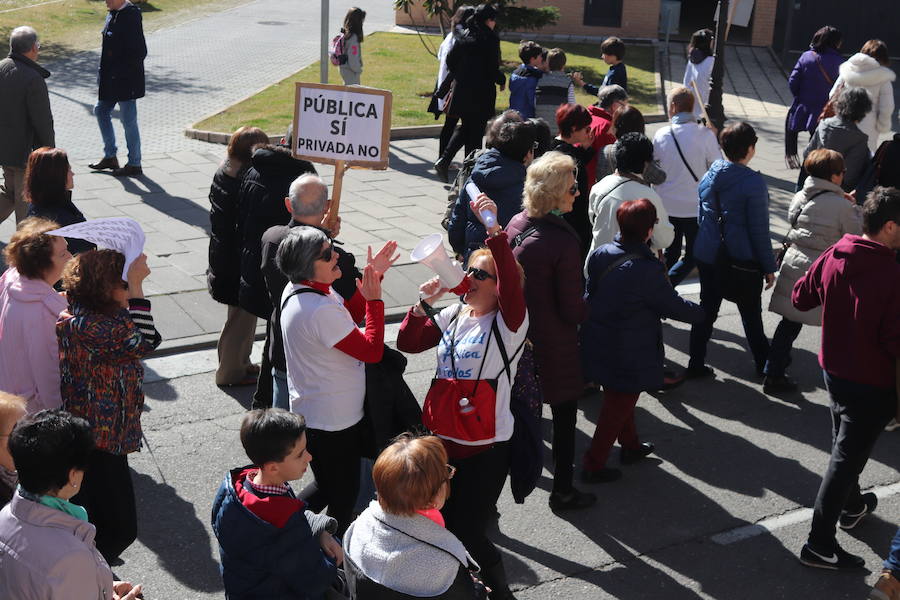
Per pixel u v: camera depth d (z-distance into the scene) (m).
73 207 6.07
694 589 4.81
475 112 11.10
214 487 5.52
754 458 6.07
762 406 6.75
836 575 4.95
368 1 28.84
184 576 4.75
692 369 7.10
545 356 4.97
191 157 12.23
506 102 16.27
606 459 5.70
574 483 5.75
